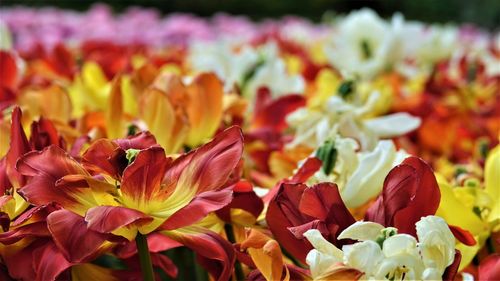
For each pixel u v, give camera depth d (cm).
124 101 142
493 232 113
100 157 101
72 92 174
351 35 231
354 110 139
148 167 99
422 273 97
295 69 267
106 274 107
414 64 301
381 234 98
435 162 155
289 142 145
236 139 101
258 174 130
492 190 115
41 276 100
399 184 102
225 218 109
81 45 335
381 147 114
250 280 102
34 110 138
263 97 157
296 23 542
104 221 96
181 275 137
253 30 524
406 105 184
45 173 100
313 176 118
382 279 96
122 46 340
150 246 107
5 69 162
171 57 259
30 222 103
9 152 106
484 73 257
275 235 104
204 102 130
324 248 99
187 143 131
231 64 199
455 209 111
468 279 104
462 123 185
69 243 96
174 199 101
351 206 115
